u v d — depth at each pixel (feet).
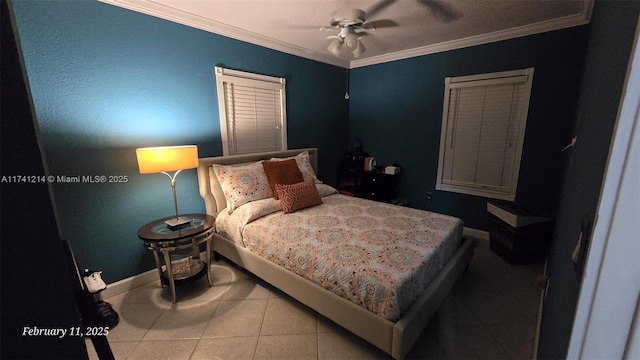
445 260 6.48
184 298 7.16
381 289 4.79
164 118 7.93
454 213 11.78
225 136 9.48
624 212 1.05
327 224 7.50
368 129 14.06
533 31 8.86
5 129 1.21
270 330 6.00
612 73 1.55
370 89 13.61
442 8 7.57
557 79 8.73
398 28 9.08
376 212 8.49
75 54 6.21
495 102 10.12
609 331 1.16
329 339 5.73
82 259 6.77
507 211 8.78
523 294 7.11
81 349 1.53
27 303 1.32
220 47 9.01
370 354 5.33
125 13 6.89
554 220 8.29
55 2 5.85
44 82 5.86
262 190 8.86
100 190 6.91
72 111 6.29
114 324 6.13
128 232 7.52
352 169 13.93
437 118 11.64
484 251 9.66
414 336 4.84
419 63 11.74
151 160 6.63
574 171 3.41
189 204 8.83
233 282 7.90
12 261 1.26
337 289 5.41
